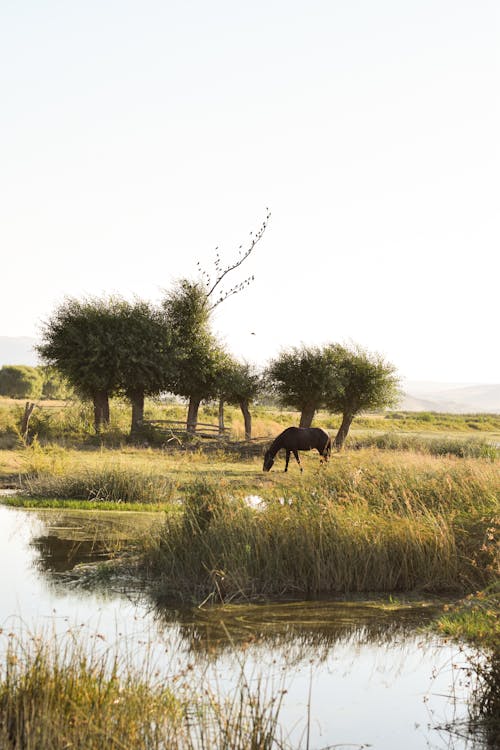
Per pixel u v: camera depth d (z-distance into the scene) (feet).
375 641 29.43
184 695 21.48
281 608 34.01
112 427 122.52
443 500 46.60
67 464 77.00
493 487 47.21
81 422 123.24
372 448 80.64
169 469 82.69
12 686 19.74
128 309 127.95
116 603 33.37
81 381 121.39
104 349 119.75
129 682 20.44
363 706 23.09
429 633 30.40
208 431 125.18
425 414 273.13
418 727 21.81
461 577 38.60
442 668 26.63
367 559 38.19
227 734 18.57
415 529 40.40
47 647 21.25
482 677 24.97
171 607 33.30
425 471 53.62
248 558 37.88
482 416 285.64
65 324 125.39
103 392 124.88
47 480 68.69
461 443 116.47
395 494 45.01
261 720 19.15
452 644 29.07
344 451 102.12
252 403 135.03
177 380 126.21
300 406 132.87
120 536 48.14
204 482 47.14
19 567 39.34
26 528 50.49
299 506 43.29
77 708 18.24
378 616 32.94
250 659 26.73
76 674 20.40
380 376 130.00
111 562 40.81
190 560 38.09
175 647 27.45
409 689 24.63
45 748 17.17
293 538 38.86
